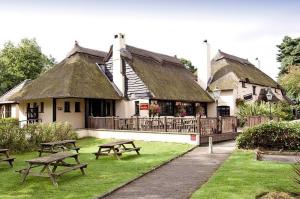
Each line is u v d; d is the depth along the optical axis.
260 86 43.94
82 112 28.78
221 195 8.87
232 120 25.83
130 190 9.95
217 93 36.81
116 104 30.06
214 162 14.63
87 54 32.22
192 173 12.29
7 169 13.70
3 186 10.66
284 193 8.56
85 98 26.91
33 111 29.69
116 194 9.51
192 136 20.72
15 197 9.35
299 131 17.19
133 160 15.43
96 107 29.19
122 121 24.81
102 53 34.56
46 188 10.30
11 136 18.75
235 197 8.68
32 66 57.47
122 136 24.02
